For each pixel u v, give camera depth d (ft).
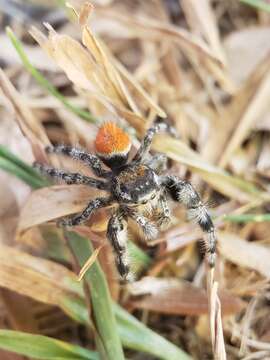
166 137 0.23
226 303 0.20
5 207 0.22
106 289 0.18
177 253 0.22
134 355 0.21
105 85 0.21
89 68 0.20
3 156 0.20
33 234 0.21
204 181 0.24
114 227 0.20
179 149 0.23
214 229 0.21
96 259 0.19
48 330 0.22
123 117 0.22
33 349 0.18
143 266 0.22
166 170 0.23
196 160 0.23
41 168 0.20
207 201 0.22
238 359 0.21
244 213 0.23
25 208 0.20
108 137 0.21
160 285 0.21
